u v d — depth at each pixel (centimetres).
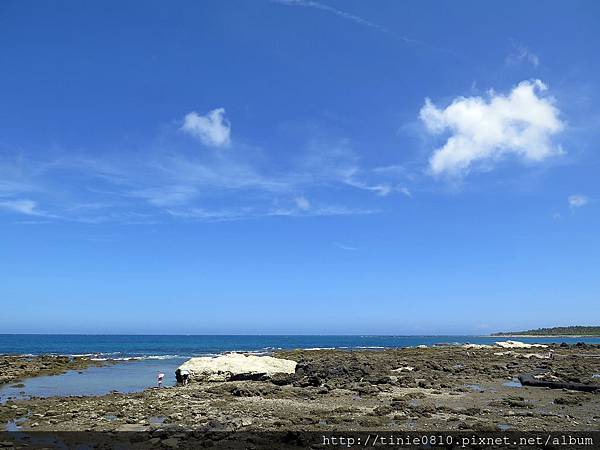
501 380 3812
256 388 3209
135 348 12781
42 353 9900
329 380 3503
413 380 3581
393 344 18250
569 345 8706
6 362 5791
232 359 4022
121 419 2259
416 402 2703
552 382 3428
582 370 4259
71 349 12025
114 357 8038
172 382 4197
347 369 3806
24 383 4116
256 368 3838
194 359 4044
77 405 2647
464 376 4066
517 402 2595
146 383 4131
